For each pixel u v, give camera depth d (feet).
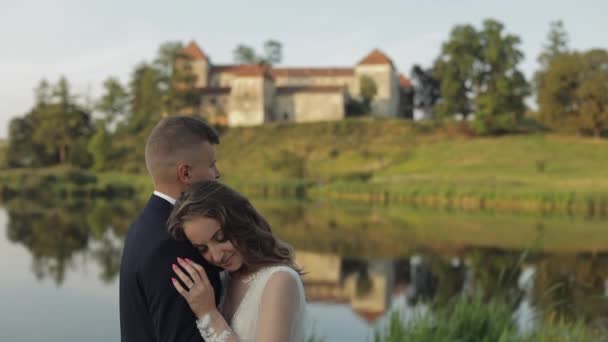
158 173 7.41
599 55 203.10
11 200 136.77
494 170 167.63
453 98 233.76
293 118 270.87
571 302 35.47
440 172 172.96
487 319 20.24
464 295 21.91
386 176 174.91
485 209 110.32
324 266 52.42
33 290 40.29
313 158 213.05
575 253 58.95
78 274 46.24
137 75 290.56
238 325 6.80
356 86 293.43
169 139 7.36
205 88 273.33
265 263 6.89
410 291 41.55
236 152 226.79
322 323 31.99
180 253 6.89
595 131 201.36
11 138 242.78
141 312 7.00
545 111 206.59
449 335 18.61
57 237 69.31
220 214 6.76
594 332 24.57
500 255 58.13
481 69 229.45
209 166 7.63
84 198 145.69
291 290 6.66
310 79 298.56
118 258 54.13
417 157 199.52
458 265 52.70
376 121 245.86
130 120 272.51
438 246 64.28
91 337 29.45
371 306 36.63
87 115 257.96
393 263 53.98
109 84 280.72
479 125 214.07
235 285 7.14
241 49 315.17
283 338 6.41
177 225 6.86
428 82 304.09
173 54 264.11
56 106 241.35
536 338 19.72
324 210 108.27
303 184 157.28
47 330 30.60
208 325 6.70
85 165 234.58
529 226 82.33
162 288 6.79
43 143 243.60
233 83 261.44
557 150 187.83
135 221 7.51
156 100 263.29
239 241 6.86
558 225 83.30
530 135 212.02
